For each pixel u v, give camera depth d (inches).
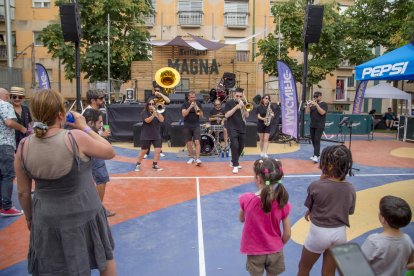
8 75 569.6
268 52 751.1
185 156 390.6
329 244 110.0
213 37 1013.8
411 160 389.1
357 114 639.8
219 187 267.1
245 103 311.9
